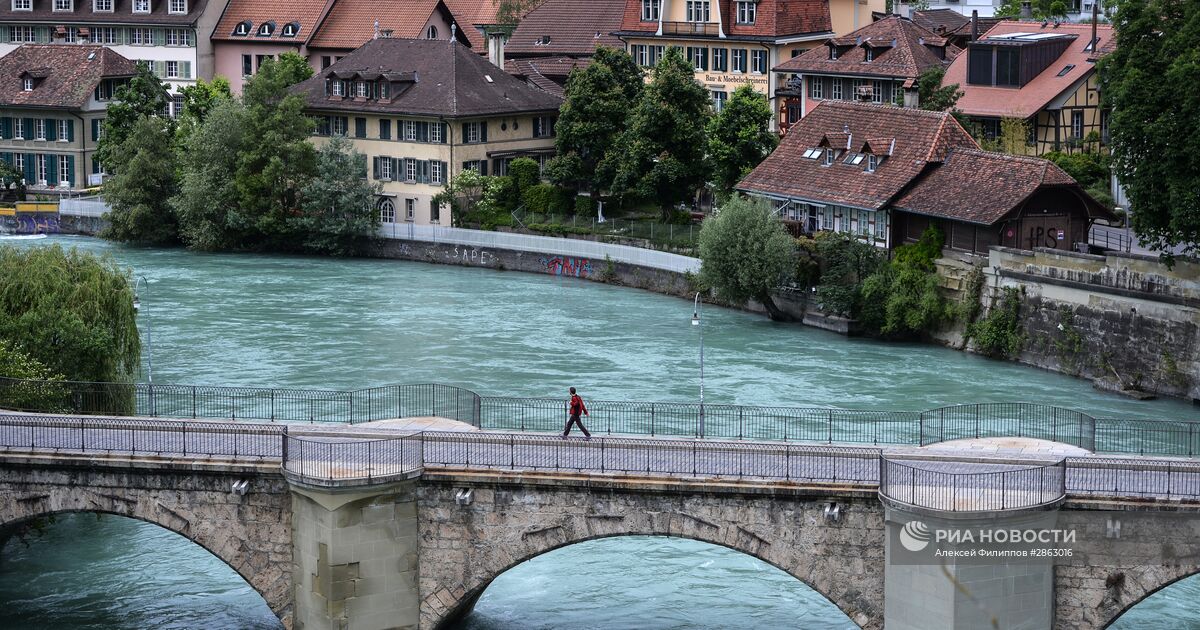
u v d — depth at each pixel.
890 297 120.50
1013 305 114.38
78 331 84.31
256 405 92.75
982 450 64.38
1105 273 108.38
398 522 63.28
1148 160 101.19
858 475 61.91
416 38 183.00
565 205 159.75
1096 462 62.53
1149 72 101.25
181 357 111.25
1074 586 59.88
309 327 122.12
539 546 63.22
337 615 63.19
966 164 124.25
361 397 96.12
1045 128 144.00
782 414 92.69
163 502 65.44
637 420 90.94
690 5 182.38
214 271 148.75
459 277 147.12
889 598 60.03
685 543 77.50
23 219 171.62
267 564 65.12
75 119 182.38
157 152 164.25
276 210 159.62
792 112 171.38
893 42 160.88
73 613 70.25
